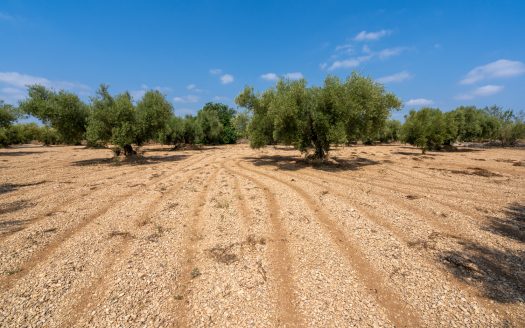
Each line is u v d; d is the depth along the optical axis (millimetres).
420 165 20312
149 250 6297
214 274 5332
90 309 4320
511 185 13258
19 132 46625
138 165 21047
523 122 38000
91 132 20234
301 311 4293
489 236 7070
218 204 9859
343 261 5840
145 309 4328
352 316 4176
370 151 32656
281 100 17312
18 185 13328
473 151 32219
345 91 17234
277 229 7613
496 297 4594
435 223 8078
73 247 6418
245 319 4121
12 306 4375
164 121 23781
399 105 19594
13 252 6145
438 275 5273
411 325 4000
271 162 22453
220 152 33188
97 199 10672
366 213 8992
